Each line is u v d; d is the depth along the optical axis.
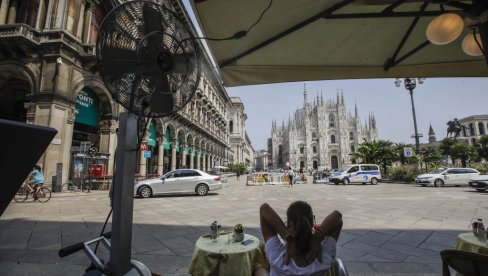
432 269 3.85
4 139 1.01
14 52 14.28
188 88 2.41
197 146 37.72
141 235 5.86
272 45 3.03
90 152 15.92
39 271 3.86
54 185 13.80
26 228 6.48
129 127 2.01
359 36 3.03
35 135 1.10
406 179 24.45
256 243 2.86
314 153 94.69
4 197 1.04
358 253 4.57
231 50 2.95
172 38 2.31
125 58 2.09
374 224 6.75
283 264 1.82
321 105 94.19
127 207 1.95
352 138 91.50
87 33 16.69
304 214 1.89
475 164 26.47
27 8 15.38
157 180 13.45
